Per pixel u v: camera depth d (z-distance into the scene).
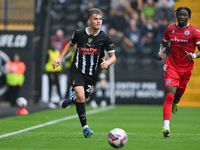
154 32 72.81
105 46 25.64
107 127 32.66
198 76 68.06
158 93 64.19
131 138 25.56
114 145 20.62
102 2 76.94
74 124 34.50
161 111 50.84
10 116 42.34
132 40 72.62
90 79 25.84
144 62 71.19
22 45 63.03
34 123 35.16
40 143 22.73
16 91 62.56
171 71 26.62
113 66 65.06
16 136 25.91
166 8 74.12
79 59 25.50
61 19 75.31
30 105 62.25
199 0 74.62
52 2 76.75
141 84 64.56
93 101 59.31
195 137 26.31
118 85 64.75
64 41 64.38
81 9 75.75
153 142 23.61
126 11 74.75
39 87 66.06
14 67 62.09
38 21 68.62
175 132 29.45
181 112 50.59
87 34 25.25
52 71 61.91
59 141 23.61
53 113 47.03
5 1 66.06
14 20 65.94
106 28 73.88
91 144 22.47
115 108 56.38
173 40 26.75
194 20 73.75
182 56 26.64
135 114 46.38
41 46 68.25
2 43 62.94
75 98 25.77
